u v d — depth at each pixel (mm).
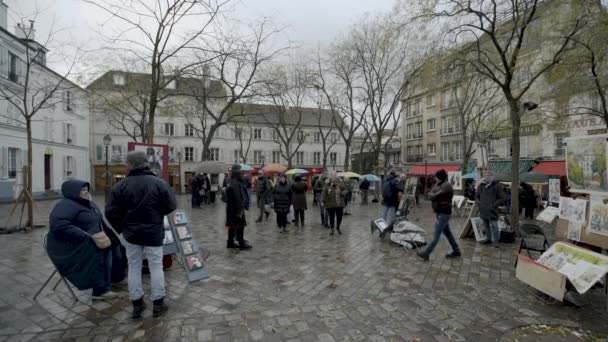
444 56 9266
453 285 4781
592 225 4508
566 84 11805
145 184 3668
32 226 9742
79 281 4047
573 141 4816
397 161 43938
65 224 3934
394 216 8523
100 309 3908
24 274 5223
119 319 3639
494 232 7539
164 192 3752
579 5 8633
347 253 6750
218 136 42688
